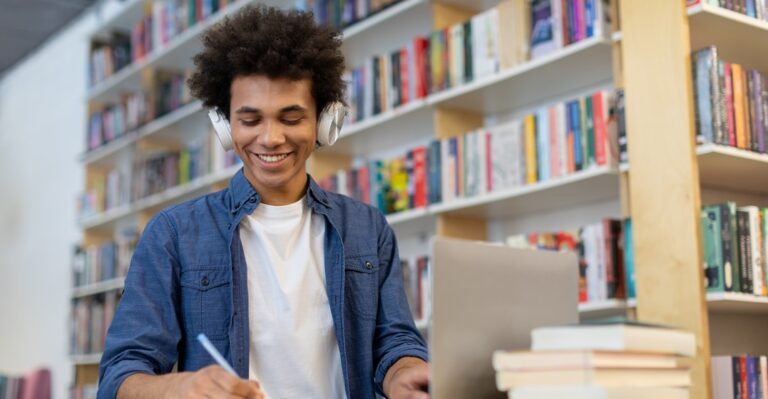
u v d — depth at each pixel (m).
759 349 2.67
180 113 4.35
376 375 1.52
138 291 1.42
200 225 1.50
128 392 1.26
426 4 3.17
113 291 4.69
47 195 6.09
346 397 1.49
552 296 1.33
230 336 1.43
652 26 2.39
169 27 4.53
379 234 1.63
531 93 3.03
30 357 6.01
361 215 1.61
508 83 2.91
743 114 2.35
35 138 6.36
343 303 1.50
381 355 1.53
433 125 3.35
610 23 2.62
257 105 1.40
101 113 5.17
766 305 2.35
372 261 1.58
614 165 2.53
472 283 1.21
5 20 5.80
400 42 3.50
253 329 1.46
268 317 1.46
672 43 2.34
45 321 5.88
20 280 6.29
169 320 1.43
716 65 2.31
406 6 3.19
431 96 3.09
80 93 5.78
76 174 5.73
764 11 2.45
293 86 1.42
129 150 4.94
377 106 3.33
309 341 1.47
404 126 3.35
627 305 2.47
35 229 6.20
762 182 2.62
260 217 1.51
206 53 1.47
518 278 1.28
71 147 5.83
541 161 2.74
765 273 2.31
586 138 2.59
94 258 4.90
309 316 1.49
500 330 1.24
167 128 4.56
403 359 1.46
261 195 1.50
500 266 1.25
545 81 2.91
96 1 5.53
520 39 2.83
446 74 3.07
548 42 2.75
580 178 2.58
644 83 2.40
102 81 5.15
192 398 1.15
